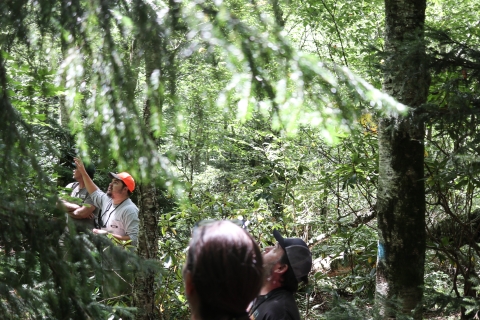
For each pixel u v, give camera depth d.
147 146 1.56
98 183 6.58
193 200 5.29
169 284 4.68
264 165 6.02
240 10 1.49
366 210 5.76
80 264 1.68
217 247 1.05
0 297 1.62
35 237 1.62
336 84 1.31
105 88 1.52
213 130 4.64
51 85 2.02
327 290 3.25
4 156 1.56
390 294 3.75
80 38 1.51
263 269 1.10
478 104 3.13
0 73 1.60
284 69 1.31
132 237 4.51
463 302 3.08
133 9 1.43
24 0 1.51
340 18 5.79
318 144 5.51
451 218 4.68
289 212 5.74
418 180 3.73
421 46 3.21
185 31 1.37
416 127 3.20
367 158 4.79
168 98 1.53
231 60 1.31
